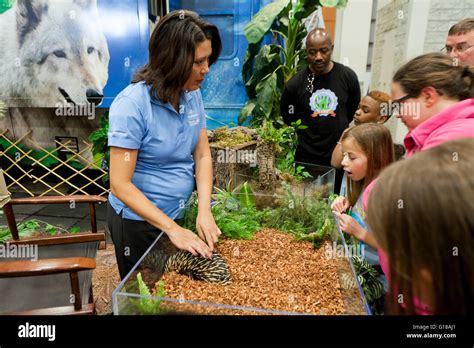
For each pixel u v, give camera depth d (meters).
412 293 0.48
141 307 0.76
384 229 0.46
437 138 0.89
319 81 2.40
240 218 1.38
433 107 0.97
